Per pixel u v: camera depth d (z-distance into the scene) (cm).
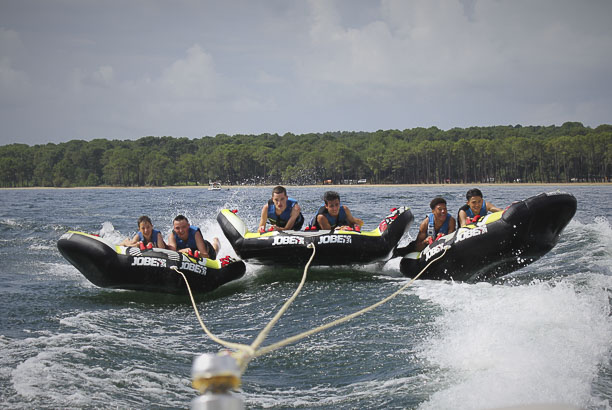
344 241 1603
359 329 1062
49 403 714
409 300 1254
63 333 1050
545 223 1451
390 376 827
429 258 1562
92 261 1427
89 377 814
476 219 1605
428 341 961
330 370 876
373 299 1309
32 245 2373
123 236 2802
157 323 1191
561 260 1816
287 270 1731
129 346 984
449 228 1647
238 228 1686
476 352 867
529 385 729
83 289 1525
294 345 995
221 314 1279
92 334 1048
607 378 772
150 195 10069
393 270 1788
